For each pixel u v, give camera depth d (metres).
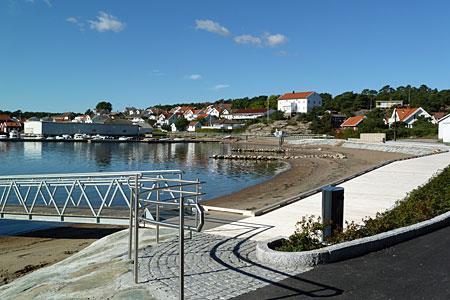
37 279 8.23
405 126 81.06
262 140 99.75
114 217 13.69
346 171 35.72
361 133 75.31
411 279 6.32
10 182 17.62
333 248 7.19
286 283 6.22
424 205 10.42
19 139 101.12
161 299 5.80
